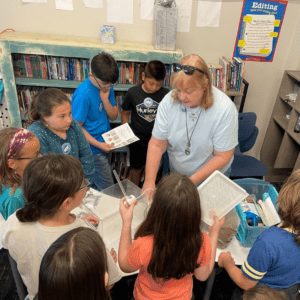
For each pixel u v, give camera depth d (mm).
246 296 1111
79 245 823
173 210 988
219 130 1777
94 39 2963
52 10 2848
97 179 2752
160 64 2469
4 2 2795
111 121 2961
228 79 3061
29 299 1304
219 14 2975
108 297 939
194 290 2045
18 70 2859
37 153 1411
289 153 3426
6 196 1360
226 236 1585
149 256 1111
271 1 2939
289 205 1148
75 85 2883
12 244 1140
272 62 3301
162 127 1914
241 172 2826
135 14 2896
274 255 1191
